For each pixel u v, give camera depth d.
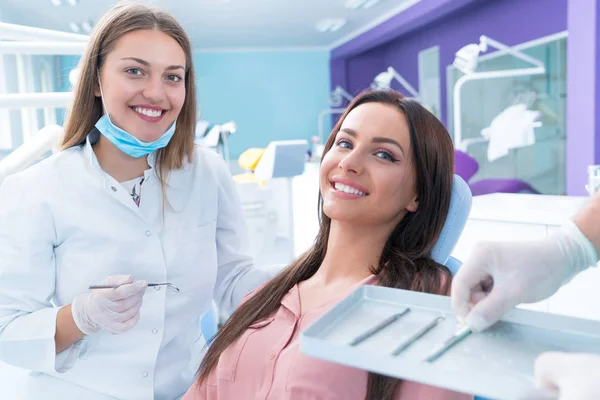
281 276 1.13
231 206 1.42
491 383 0.49
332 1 6.46
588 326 0.64
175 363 1.29
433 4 6.17
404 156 1.02
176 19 1.16
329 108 10.02
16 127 4.88
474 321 0.67
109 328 1.04
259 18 7.20
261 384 0.98
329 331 0.68
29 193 1.14
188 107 1.25
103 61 1.12
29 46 1.33
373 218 1.03
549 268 0.72
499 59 6.04
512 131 4.09
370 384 0.86
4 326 1.11
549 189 5.72
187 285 1.27
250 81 9.74
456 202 1.10
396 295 0.77
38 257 1.14
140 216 1.19
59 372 1.14
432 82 7.81
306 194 4.15
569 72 3.65
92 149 1.21
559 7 5.00
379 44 8.52
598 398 0.45
